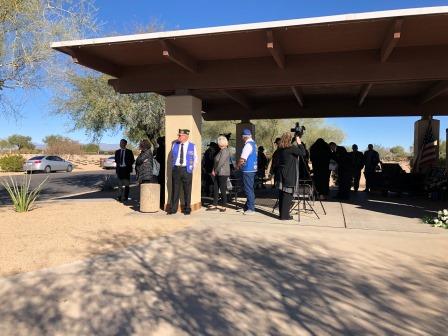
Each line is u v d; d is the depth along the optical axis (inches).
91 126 791.7
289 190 346.6
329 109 587.2
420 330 150.9
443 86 399.5
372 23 280.2
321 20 277.9
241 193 530.3
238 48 342.3
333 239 285.9
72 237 292.4
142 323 156.2
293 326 154.1
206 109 625.0
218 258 239.5
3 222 349.4
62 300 177.5
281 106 606.9
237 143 645.3
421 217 370.3
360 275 210.7
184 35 307.9
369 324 155.7
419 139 581.9
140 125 807.1
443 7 257.0
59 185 823.7
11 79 415.8
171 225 333.1
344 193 506.9
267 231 309.6
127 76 407.5
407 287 193.8
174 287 193.2
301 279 204.7
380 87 468.1
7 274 211.9
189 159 375.2
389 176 527.2
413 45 328.2
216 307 171.0
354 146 591.8
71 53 346.0
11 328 152.2
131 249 258.7
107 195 581.6
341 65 346.6
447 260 237.0
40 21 401.4
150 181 452.4
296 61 357.4
